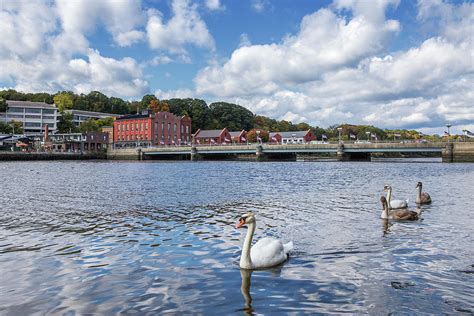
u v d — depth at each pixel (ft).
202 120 568.00
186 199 71.72
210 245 37.88
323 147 297.53
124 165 237.86
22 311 23.18
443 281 27.30
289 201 68.49
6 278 28.86
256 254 30.94
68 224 48.49
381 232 42.63
